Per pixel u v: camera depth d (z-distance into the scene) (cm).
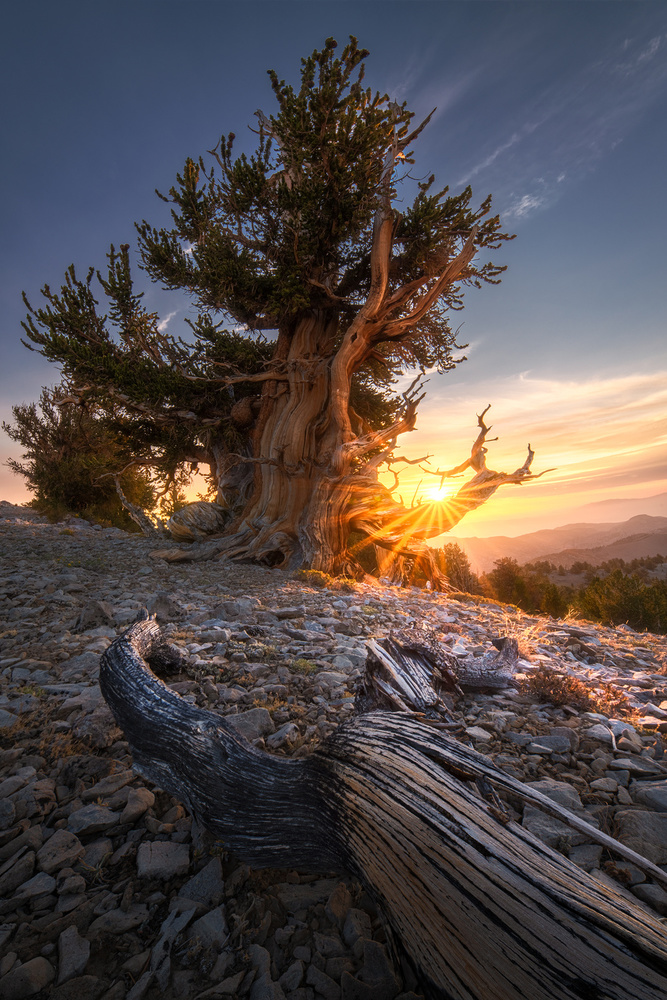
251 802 236
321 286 1494
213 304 1664
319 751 235
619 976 123
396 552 1582
